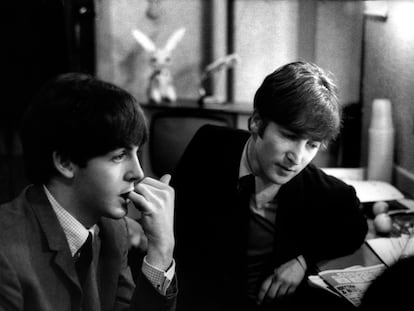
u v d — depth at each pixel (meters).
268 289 1.38
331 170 2.00
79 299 0.91
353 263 1.39
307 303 1.33
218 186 1.46
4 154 3.48
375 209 1.67
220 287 1.44
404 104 1.84
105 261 1.04
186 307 1.46
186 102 3.50
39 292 0.87
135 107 0.91
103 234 1.04
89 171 0.89
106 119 0.87
